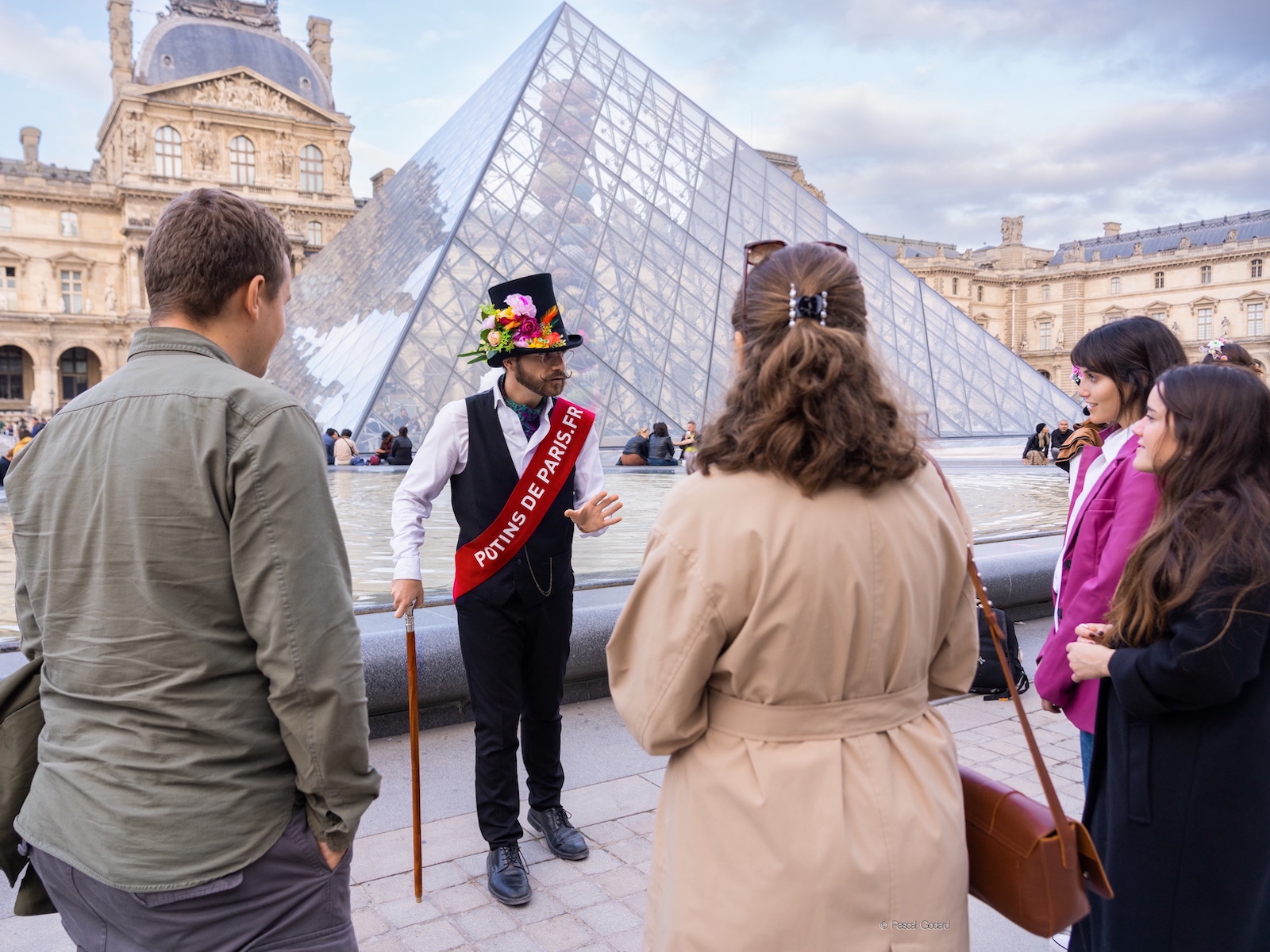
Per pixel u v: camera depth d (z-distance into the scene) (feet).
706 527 4.88
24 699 5.68
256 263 5.75
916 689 5.24
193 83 215.31
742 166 101.45
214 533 5.06
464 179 86.43
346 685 5.25
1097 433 9.74
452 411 10.23
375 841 10.68
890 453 4.80
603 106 95.25
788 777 4.77
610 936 8.87
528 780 10.87
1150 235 319.47
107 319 219.61
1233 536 6.21
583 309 77.36
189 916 5.08
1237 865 6.45
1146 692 6.51
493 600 9.97
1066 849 5.10
